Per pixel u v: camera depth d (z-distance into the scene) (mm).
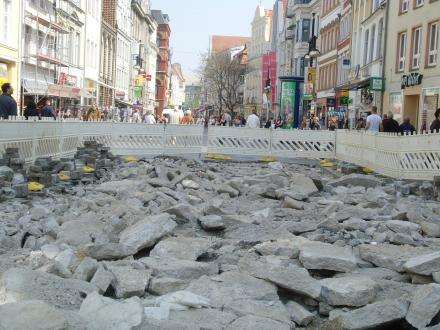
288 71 93188
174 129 29625
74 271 6984
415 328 5973
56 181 14805
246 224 10305
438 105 33250
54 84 49125
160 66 167750
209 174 17938
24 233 8633
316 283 6656
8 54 40781
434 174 18047
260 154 31016
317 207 12867
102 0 71375
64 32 53094
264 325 5621
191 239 8680
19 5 42469
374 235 9742
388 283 7117
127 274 6621
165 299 6039
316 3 78188
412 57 37531
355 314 6074
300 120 67812
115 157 22609
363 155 24453
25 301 5020
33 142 18312
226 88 110938
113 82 80812
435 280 7016
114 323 5121
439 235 10062
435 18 34281
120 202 11773
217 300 6297
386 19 41938
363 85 44938
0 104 18172
